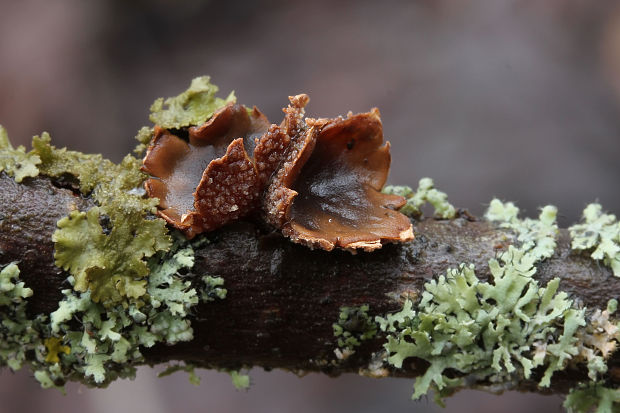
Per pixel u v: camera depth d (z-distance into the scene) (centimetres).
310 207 10
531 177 21
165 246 10
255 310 10
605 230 10
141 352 10
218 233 10
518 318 10
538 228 10
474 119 22
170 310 10
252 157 10
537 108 22
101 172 10
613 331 10
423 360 10
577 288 10
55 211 10
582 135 22
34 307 10
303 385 22
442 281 10
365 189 10
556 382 10
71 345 10
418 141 22
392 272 10
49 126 22
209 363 10
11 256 10
